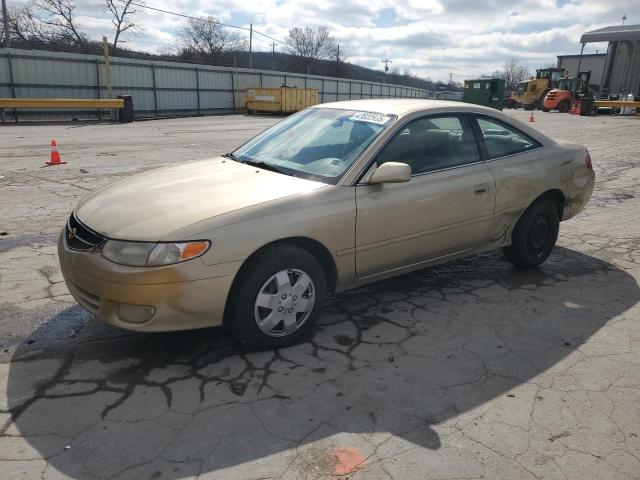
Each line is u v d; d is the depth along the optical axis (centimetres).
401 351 334
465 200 405
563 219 499
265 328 321
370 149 362
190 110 3278
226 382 295
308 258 328
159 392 284
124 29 4894
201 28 6775
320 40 8944
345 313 389
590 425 262
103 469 227
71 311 379
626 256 531
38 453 235
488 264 504
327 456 237
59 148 1340
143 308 286
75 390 284
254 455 237
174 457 235
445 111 415
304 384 294
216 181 353
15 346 329
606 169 1125
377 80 9656
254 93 3366
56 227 594
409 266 393
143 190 345
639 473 230
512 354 332
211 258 290
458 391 290
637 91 4297
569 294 430
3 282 429
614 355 332
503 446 246
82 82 2670
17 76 2438
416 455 238
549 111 3969
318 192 334
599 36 4141
